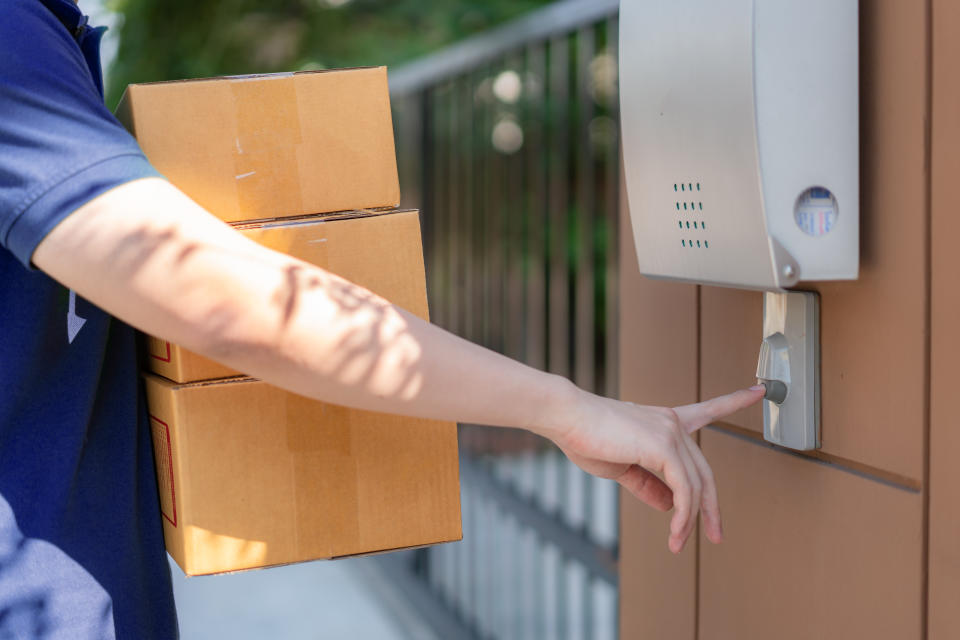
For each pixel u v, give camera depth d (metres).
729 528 1.26
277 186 0.99
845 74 0.94
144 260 0.77
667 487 1.00
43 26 0.83
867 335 0.98
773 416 1.10
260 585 4.07
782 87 0.92
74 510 0.91
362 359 0.80
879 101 0.95
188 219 0.78
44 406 0.90
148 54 7.35
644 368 1.48
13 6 0.82
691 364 1.34
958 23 0.85
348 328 0.80
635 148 1.14
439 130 4.20
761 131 0.92
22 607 0.88
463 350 0.84
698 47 0.99
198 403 0.92
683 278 1.10
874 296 0.97
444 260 4.19
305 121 1.00
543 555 3.27
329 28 7.44
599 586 3.63
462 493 4.11
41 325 0.88
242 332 0.78
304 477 0.96
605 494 4.33
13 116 0.78
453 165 4.02
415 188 4.45
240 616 3.71
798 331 1.07
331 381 0.81
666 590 1.43
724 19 0.94
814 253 0.94
